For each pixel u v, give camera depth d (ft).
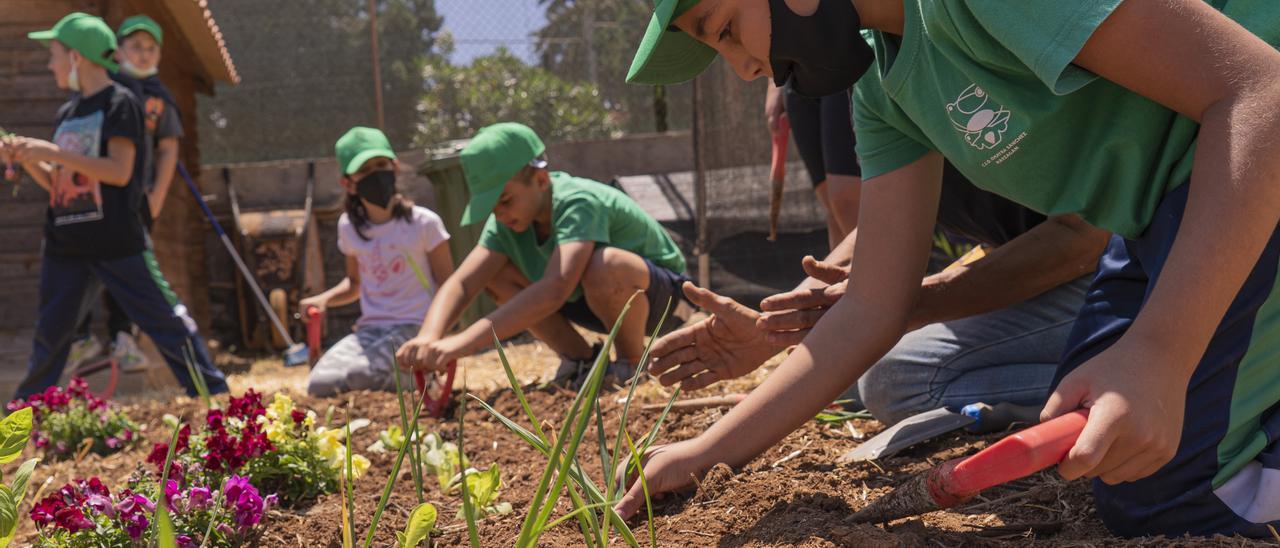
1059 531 5.49
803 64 5.43
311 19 36.65
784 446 7.75
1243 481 4.89
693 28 5.51
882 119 6.15
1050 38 4.60
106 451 10.57
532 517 4.02
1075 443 4.18
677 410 9.21
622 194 12.77
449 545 6.24
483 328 10.82
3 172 20.36
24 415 4.86
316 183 30.55
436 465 7.83
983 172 5.52
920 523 5.40
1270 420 4.99
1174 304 4.35
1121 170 5.13
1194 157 4.56
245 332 27.68
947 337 7.95
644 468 6.35
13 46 20.24
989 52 4.98
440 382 11.53
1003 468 4.32
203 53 27.78
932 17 5.09
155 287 15.78
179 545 6.02
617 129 36.22
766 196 22.18
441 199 21.71
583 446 8.56
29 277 20.45
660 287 12.40
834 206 10.94
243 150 36.88
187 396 15.56
